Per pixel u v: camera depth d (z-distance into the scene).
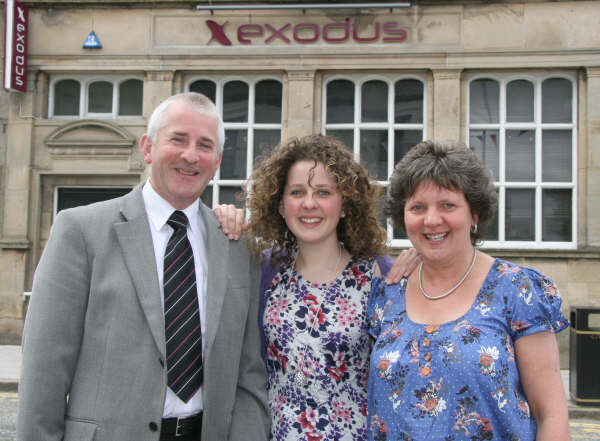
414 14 9.20
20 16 9.41
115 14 9.59
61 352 1.93
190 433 2.07
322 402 2.26
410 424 1.83
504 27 9.05
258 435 2.23
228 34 9.45
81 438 1.90
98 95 9.92
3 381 6.93
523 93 9.39
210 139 2.24
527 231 9.27
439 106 9.14
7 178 9.53
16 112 9.60
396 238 9.16
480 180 2.01
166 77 9.49
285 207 2.44
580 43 8.92
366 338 2.32
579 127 9.04
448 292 1.98
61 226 2.08
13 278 9.40
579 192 8.99
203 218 2.41
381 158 9.54
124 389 1.96
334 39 9.27
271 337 2.37
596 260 8.75
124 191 9.67
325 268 2.45
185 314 2.12
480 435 1.75
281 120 9.67
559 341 8.84
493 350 1.79
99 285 2.03
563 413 1.76
